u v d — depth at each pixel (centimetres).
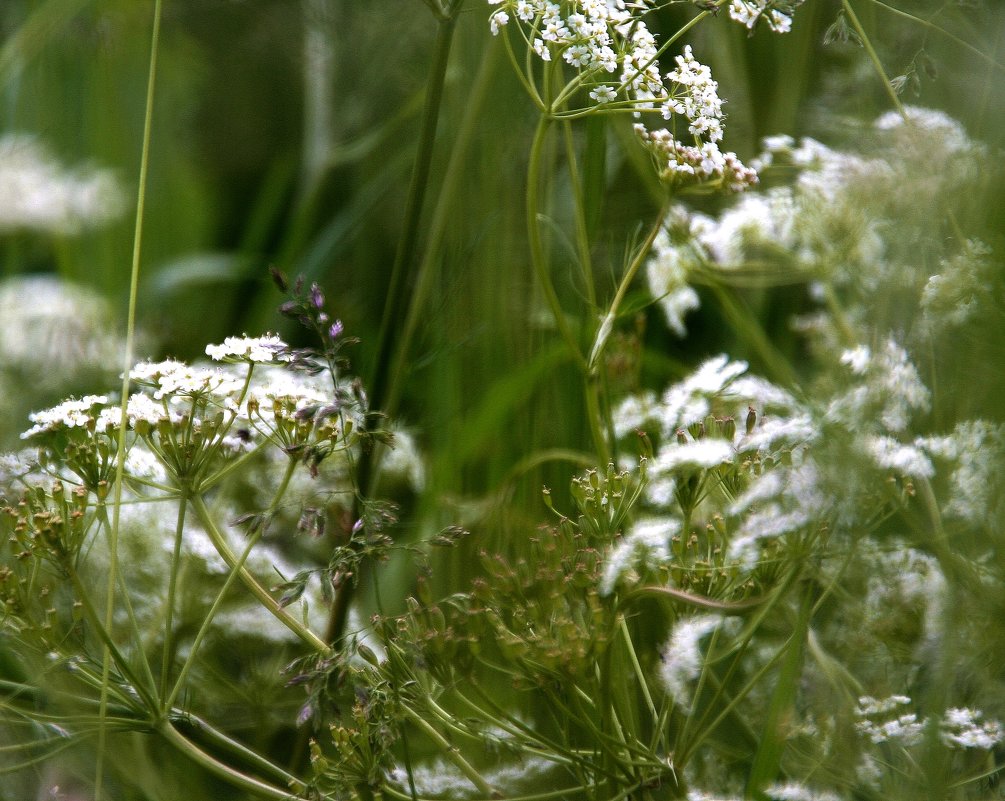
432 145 72
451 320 76
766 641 72
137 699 70
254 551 76
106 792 72
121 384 81
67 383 81
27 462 72
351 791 69
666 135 72
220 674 75
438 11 72
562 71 75
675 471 70
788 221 74
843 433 69
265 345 70
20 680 73
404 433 78
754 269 76
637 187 78
